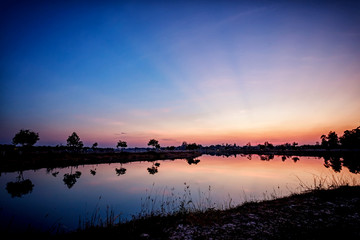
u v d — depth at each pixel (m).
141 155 77.06
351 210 8.76
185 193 17.25
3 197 17.22
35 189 20.64
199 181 23.75
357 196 11.07
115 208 13.53
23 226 10.12
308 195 12.27
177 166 45.06
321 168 34.19
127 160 63.09
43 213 12.70
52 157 52.47
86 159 56.81
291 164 44.53
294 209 9.45
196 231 7.31
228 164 48.81
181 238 6.73
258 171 32.91
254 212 9.42
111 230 7.75
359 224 7.15
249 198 14.81
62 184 23.34
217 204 13.04
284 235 6.53
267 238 6.41
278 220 8.06
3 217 11.84
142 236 7.01
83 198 16.77
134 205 14.09
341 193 11.77
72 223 10.70
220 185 20.77
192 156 92.44
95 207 14.02
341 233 6.37
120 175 30.70
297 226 7.26
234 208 10.56
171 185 21.56
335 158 61.19
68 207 14.11
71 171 36.06
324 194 11.86
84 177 28.78
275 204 10.70
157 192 18.22
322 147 114.81
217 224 8.00
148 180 25.30
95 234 7.39
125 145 87.69
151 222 8.52
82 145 71.06
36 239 7.71
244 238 6.52
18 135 47.88
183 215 9.39
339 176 23.50
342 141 99.88
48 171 35.53
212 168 39.38
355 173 26.14
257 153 123.06
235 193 16.75
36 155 51.72
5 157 43.97
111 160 60.81
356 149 88.75
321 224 7.31
